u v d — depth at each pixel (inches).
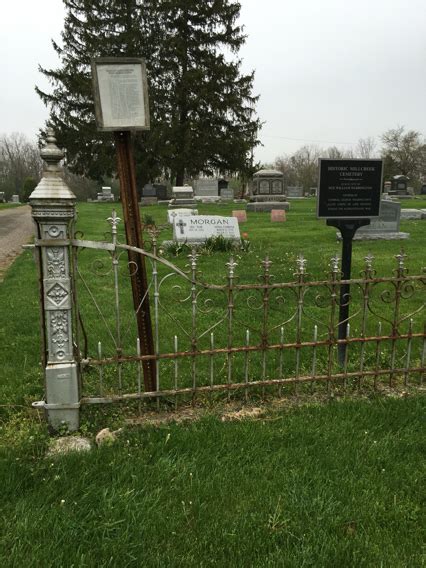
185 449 119.2
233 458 115.3
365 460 115.3
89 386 157.0
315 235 577.9
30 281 322.7
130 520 93.7
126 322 228.2
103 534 90.0
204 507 98.1
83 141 1493.6
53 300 124.0
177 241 469.7
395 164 2778.1
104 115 127.8
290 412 140.5
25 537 88.4
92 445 122.2
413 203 1246.9
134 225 137.7
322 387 159.9
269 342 201.5
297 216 877.8
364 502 100.7
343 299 175.6
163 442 120.9
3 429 131.3
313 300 268.5
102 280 329.1
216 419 133.9
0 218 965.2
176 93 1438.2
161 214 949.8
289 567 83.4
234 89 1461.6
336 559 85.0
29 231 719.1
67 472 108.3
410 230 633.0
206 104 1423.5
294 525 93.5
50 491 101.8
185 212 721.0
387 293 152.6
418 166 2792.8
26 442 120.0
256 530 92.1
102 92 127.1
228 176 1653.5
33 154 3257.9
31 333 213.6
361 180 174.2
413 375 169.8
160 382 158.9
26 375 166.1
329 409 140.3
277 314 239.6
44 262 121.6
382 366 178.1
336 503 99.6
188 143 1390.3
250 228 679.1
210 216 494.6
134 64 127.5
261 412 141.0
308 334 212.1
